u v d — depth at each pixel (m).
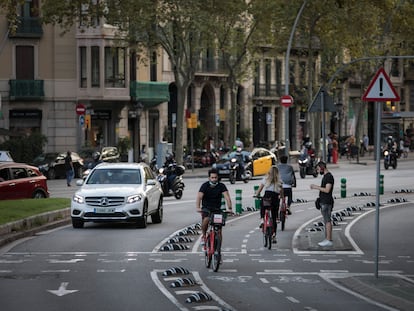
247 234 35.34
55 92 85.38
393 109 130.62
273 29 86.12
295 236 34.34
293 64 116.31
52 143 85.50
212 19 75.06
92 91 85.38
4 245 31.56
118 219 36.59
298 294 21.70
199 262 27.34
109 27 85.62
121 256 28.64
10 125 84.31
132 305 19.86
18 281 23.44
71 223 39.56
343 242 32.50
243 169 65.56
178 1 73.94
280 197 31.56
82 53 85.62
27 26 84.00
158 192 39.62
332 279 24.23
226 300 20.70
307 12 85.38
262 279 24.08
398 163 95.81
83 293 21.52
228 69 89.25
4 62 83.94
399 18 96.56
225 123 106.69
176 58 79.38
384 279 23.86
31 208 39.41
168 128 99.00
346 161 101.38
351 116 126.88
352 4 86.31
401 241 33.16
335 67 100.19
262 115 113.88
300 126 117.94
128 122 91.06
